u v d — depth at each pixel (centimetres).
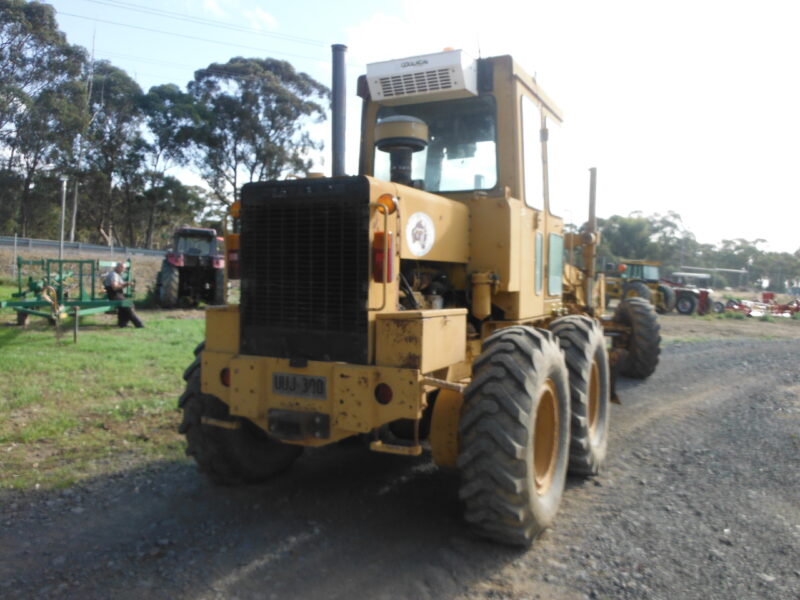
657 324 846
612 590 301
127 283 1295
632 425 621
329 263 344
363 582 304
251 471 427
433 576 310
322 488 435
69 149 3988
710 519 385
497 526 333
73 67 3941
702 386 824
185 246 1781
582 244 700
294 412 346
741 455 517
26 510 387
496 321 447
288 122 4075
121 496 412
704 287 2812
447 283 436
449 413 357
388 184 351
